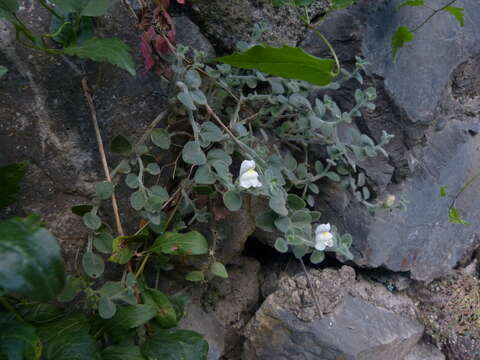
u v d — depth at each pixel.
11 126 0.40
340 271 0.54
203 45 0.49
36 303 0.40
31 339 0.33
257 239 0.59
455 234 0.62
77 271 0.42
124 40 0.44
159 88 0.45
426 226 0.58
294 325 0.49
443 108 0.58
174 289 0.52
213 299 0.55
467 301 0.59
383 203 0.52
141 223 0.45
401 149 0.54
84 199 0.43
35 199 0.42
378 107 0.52
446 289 0.60
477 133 0.61
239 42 0.49
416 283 0.60
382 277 0.58
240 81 0.50
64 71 0.42
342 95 0.53
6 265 0.26
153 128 0.44
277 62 0.35
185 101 0.41
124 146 0.42
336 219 0.55
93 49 0.36
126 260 0.41
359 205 0.55
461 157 0.59
